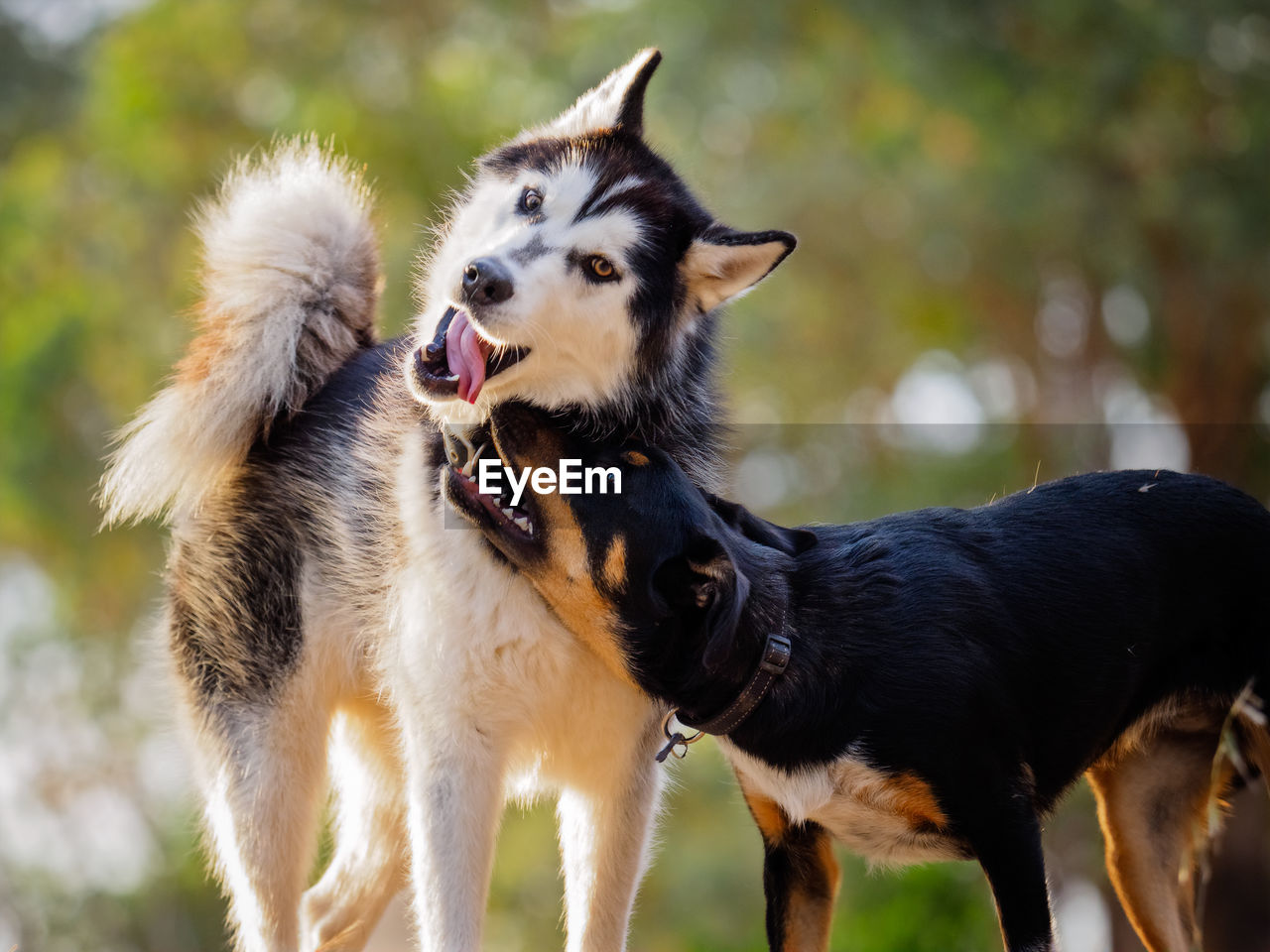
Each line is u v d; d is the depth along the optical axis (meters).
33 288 16.73
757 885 11.82
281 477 4.60
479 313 3.79
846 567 3.95
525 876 12.99
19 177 17.47
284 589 4.52
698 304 4.11
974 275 13.45
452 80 14.74
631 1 13.25
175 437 4.68
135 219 15.73
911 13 11.90
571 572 3.76
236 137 14.93
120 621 16.53
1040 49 12.07
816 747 3.77
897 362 14.55
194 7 14.77
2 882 15.73
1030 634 3.96
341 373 4.75
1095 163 12.39
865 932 8.03
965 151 12.90
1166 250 12.91
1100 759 4.28
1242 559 4.24
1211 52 11.78
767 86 13.08
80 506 15.73
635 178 4.04
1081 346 13.98
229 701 4.57
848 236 13.51
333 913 4.87
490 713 3.91
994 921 7.93
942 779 3.72
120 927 15.55
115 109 15.07
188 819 7.07
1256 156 11.77
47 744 16.42
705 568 3.69
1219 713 4.32
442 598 3.87
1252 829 9.29
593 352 3.93
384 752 4.79
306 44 14.66
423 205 13.78
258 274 4.72
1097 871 10.32
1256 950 9.25
